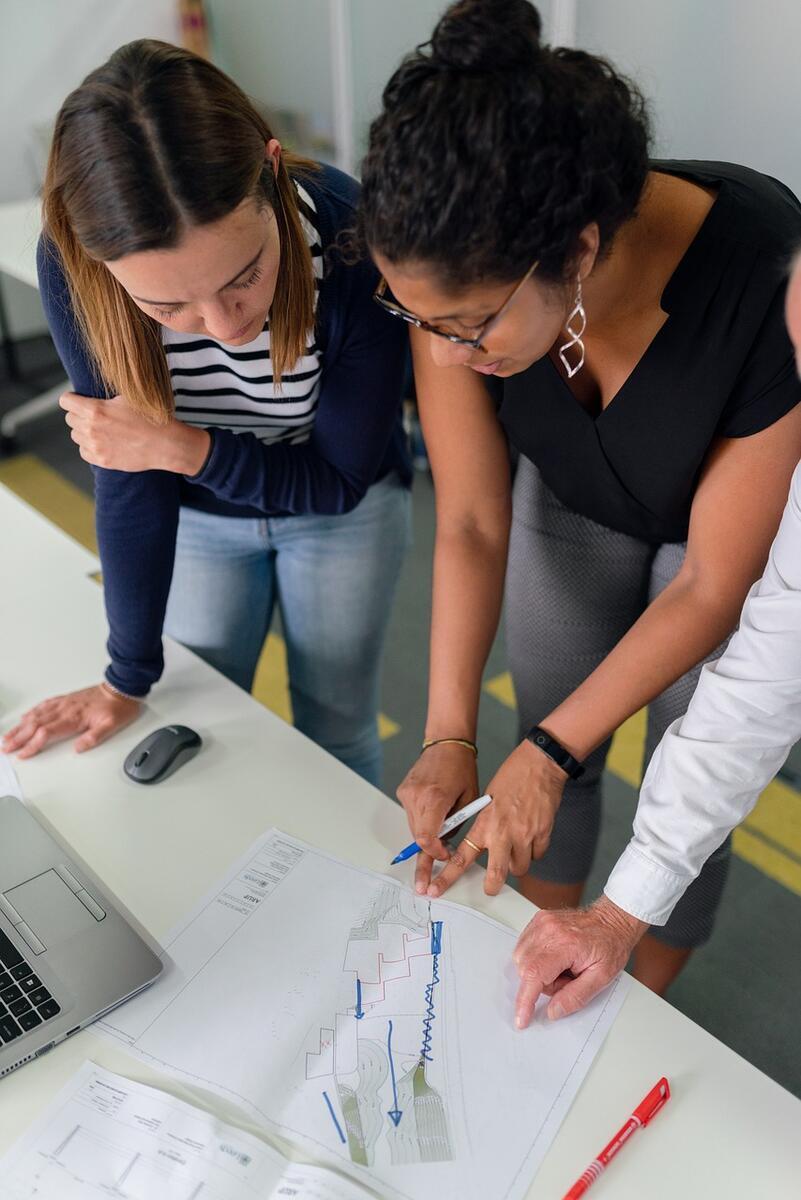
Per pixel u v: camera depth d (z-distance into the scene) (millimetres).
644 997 927
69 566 1539
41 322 4566
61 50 4055
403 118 733
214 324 976
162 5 4191
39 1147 813
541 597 1415
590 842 1555
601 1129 824
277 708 2396
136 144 846
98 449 1136
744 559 1054
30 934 972
